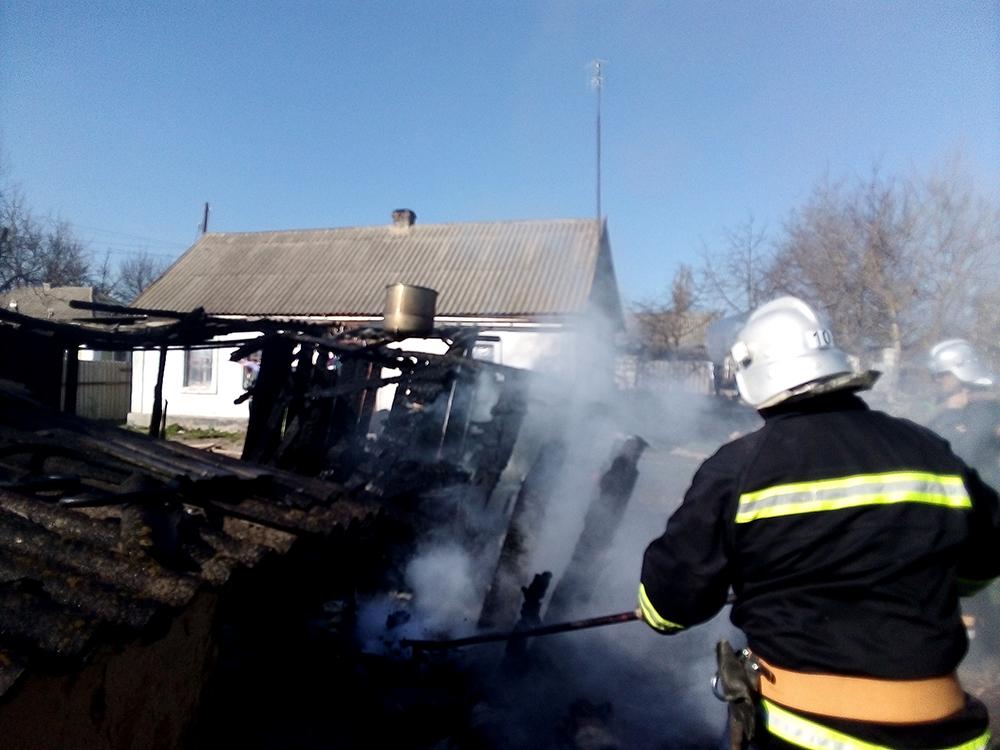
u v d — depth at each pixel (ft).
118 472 10.59
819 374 6.00
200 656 8.41
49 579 6.72
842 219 47.93
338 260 60.85
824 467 5.58
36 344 20.39
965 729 5.29
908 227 44.16
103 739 6.82
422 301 19.31
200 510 10.32
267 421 18.78
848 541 5.40
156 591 7.13
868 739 5.16
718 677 6.07
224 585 7.94
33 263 83.82
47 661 5.74
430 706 11.16
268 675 11.48
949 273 43.37
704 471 6.08
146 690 7.38
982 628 14.23
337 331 20.20
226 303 56.95
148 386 57.00
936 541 5.41
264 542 10.12
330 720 10.87
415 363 19.13
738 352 6.49
